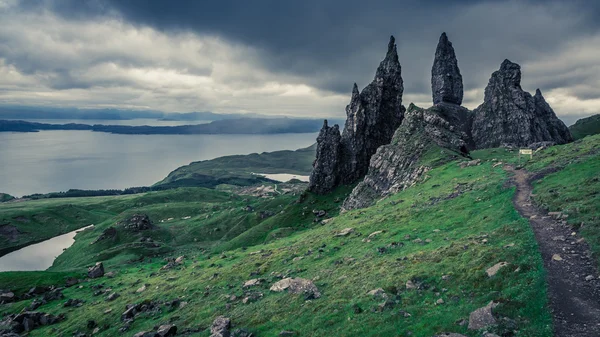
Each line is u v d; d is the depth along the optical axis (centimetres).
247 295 5559
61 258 19912
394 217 7706
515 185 6712
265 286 5831
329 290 4641
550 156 8519
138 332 5388
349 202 15775
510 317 2722
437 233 5666
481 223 5331
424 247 5081
